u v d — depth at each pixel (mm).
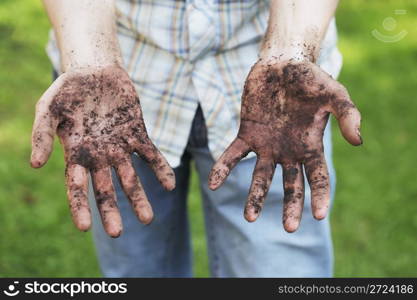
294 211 1224
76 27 1357
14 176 2629
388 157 2801
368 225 2449
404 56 3598
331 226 2443
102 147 1267
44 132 1220
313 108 1276
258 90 1323
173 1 1413
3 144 2816
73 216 1176
